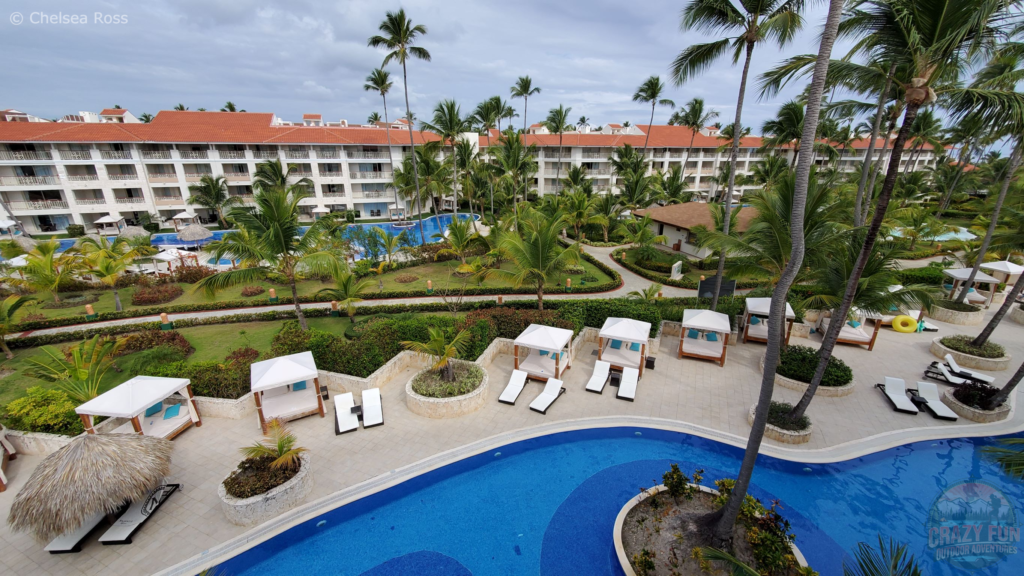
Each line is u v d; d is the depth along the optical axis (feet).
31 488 29.04
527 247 63.82
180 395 45.83
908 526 33.01
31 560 29.27
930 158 255.29
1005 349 59.52
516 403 47.75
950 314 71.26
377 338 53.88
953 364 53.26
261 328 69.67
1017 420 44.68
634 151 187.11
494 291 88.38
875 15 31.65
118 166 156.15
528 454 40.16
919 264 108.17
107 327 67.92
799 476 37.58
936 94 31.76
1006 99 30.14
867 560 22.71
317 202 181.27
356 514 33.53
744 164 230.68
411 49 113.91
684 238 118.83
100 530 31.50
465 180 169.48
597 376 51.16
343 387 49.21
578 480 37.22
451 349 46.01
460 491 35.91
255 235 63.05
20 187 142.61
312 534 31.83
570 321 58.85
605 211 145.18
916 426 43.78
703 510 32.53
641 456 40.04
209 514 33.17
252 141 164.76
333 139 175.94
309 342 51.16
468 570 29.30
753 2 51.49
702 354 57.16
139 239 106.42
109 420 40.42
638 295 75.61
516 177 149.69
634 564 28.30
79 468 29.48
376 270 100.89
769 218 45.62
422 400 44.50
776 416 43.32
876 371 55.01
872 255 46.01
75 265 80.38
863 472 38.04
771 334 26.00
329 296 82.17
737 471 38.27
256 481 33.30
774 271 52.08
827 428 43.47
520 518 33.45
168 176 160.35
